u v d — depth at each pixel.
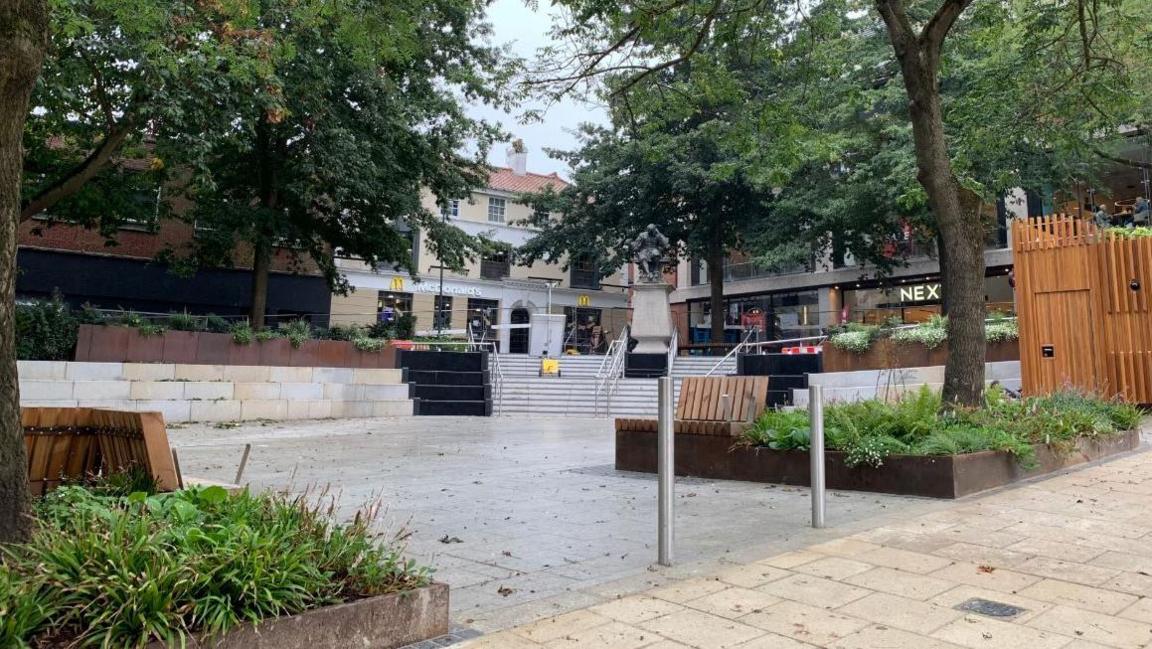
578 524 6.62
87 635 2.91
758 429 8.96
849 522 6.45
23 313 15.22
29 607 2.88
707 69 11.83
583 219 34.19
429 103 21.02
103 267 25.05
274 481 9.03
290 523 3.92
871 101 22.14
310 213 22.81
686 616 4.08
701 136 27.66
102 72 14.24
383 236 23.05
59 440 5.56
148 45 11.96
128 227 25.48
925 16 17.50
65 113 16.11
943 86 21.34
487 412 21.12
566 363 26.78
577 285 46.44
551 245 34.41
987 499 7.31
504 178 46.06
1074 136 13.84
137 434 5.34
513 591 4.62
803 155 13.86
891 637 3.71
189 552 3.29
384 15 9.43
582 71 11.60
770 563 5.14
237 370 17.62
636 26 11.18
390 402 19.98
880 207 24.59
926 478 7.56
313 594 3.50
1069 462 9.09
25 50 3.55
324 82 17.12
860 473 8.03
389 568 3.88
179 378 16.78
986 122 14.04
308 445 13.18
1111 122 14.53
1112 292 13.51
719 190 30.03
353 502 7.68
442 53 20.27
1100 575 4.73
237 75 12.97
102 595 2.99
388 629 3.62
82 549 3.22
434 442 13.84
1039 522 6.26
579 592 4.58
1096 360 13.52
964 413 9.01
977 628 3.82
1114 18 13.56
